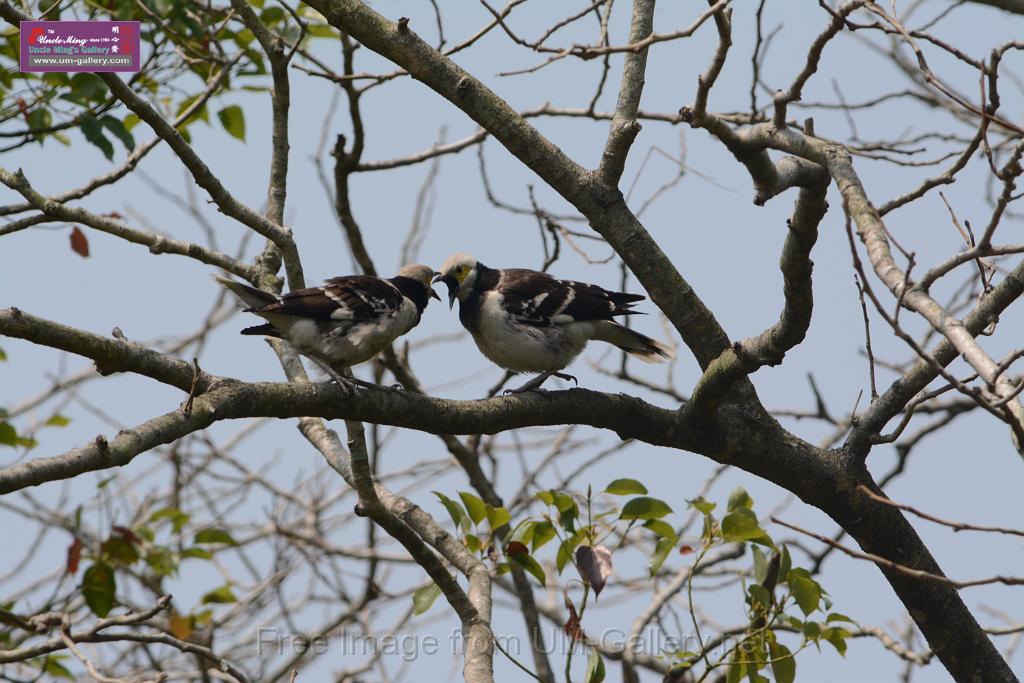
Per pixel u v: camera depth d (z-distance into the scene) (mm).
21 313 7645
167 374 8430
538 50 9703
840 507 11008
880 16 8797
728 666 9977
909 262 7379
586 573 9312
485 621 9555
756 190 10477
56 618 10125
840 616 9844
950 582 6430
